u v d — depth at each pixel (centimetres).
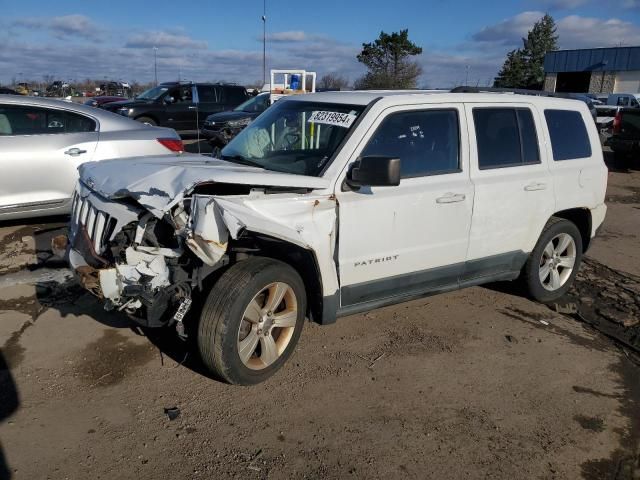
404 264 423
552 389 394
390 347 440
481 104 468
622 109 1548
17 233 655
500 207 470
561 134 532
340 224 380
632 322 516
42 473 287
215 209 322
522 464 315
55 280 525
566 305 547
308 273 389
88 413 337
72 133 664
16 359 391
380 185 364
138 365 391
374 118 405
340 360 415
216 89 1925
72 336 425
